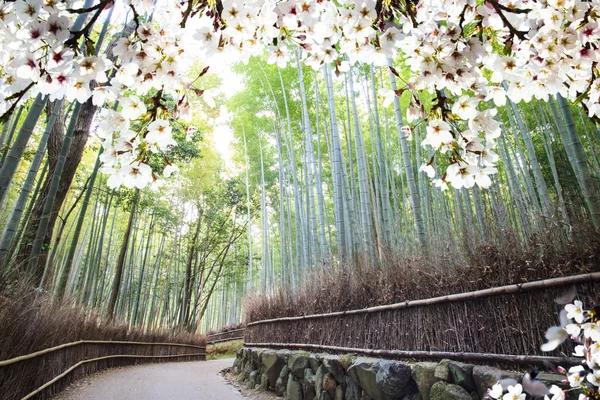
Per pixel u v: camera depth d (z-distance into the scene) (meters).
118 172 1.12
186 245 13.65
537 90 1.10
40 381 3.17
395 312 2.70
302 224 6.78
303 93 6.52
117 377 5.05
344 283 3.49
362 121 9.95
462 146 1.11
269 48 1.21
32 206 5.14
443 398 1.97
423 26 1.03
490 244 2.16
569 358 1.56
